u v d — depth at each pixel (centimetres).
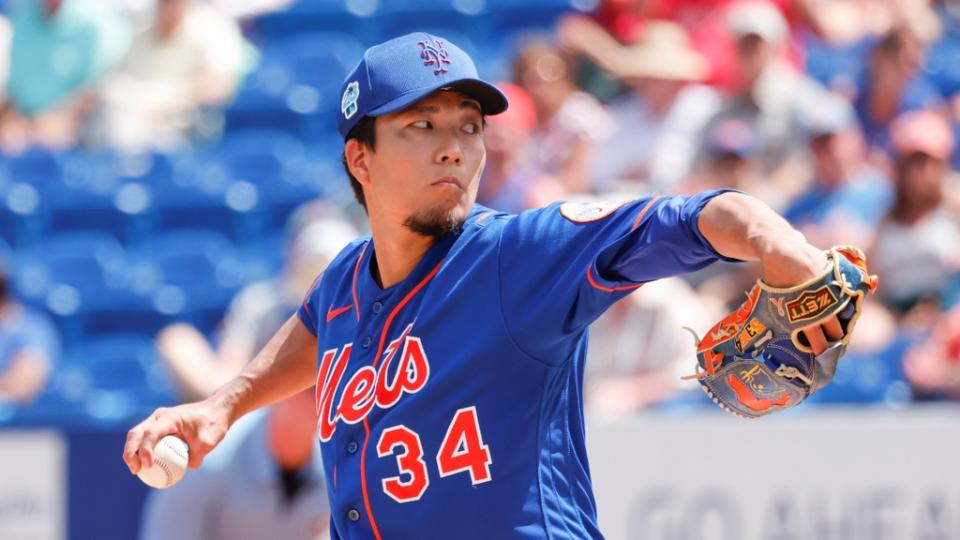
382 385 902
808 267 737
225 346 2383
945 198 2327
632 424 1798
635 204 835
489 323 870
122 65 3434
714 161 2419
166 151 3297
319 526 1688
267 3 3756
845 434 1778
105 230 3158
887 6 3338
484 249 889
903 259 2284
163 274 3012
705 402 1988
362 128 913
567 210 868
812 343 767
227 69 3459
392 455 888
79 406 2456
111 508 1923
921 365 2116
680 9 2948
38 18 3412
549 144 2620
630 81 2645
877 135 2700
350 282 986
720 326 802
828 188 2416
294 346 1045
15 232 3153
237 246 3128
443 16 3606
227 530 1689
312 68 3512
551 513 871
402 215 903
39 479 1930
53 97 3406
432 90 876
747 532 1778
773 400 799
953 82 3170
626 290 838
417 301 910
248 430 1709
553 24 3531
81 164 3259
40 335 2573
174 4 3406
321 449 949
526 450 870
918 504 1770
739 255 773
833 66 3125
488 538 865
